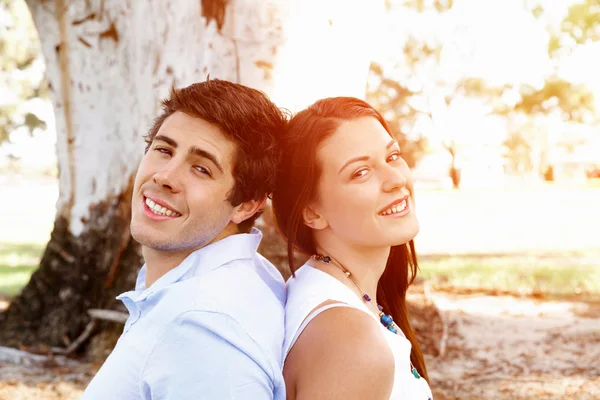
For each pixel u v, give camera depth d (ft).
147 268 6.05
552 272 38.75
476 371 19.84
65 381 17.66
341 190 5.93
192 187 5.64
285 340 5.52
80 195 21.24
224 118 5.67
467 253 48.91
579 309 29.07
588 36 90.07
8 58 128.16
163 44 18.24
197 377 5.04
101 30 20.34
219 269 5.61
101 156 20.92
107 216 20.76
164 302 5.33
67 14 20.92
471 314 27.78
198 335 5.12
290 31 15.75
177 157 5.67
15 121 151.12
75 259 21.01
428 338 22.54
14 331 21.06
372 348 5.18
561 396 17.57
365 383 5.10
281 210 6.34
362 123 6.02
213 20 16.51
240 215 5.98
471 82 128.26
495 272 38.65
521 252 49.06
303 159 6.01
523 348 22.49
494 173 153.58
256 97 5.95
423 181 165.37
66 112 21.42
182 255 5.88
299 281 6.07
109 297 20.25
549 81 134.31
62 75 21.24
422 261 44.32
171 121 5.80
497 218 76.59
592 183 142.10
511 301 30.81
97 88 20.80
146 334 5.29
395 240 5.98
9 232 73.67
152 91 18.97
